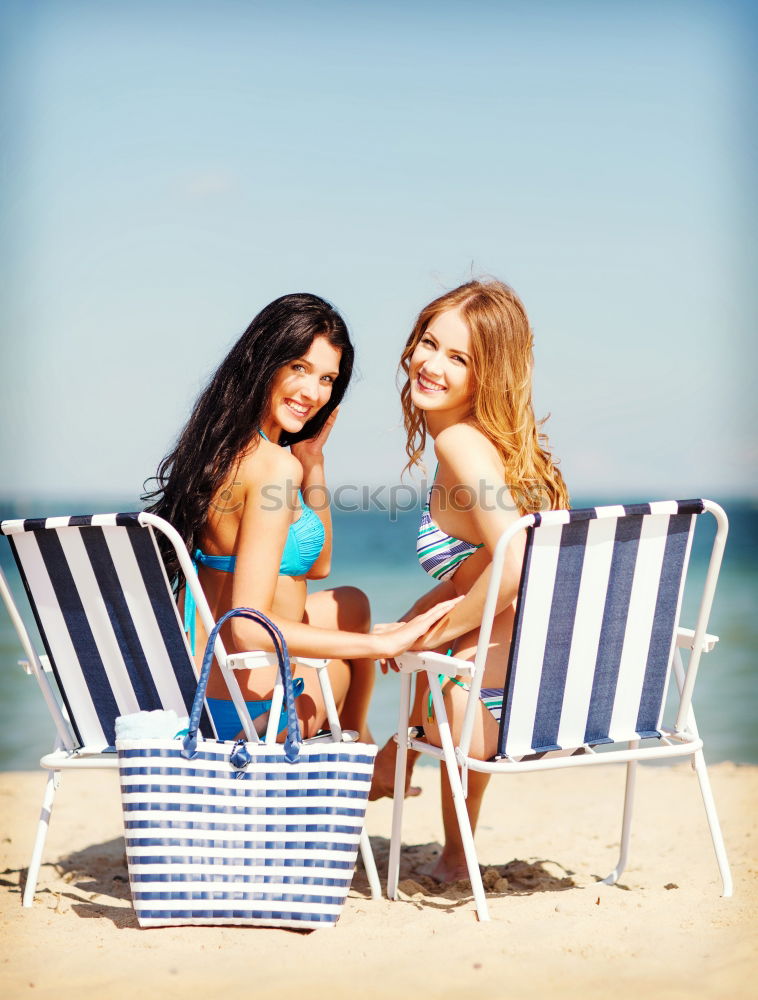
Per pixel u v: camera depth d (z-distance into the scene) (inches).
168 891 98.6
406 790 127.4
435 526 120.7
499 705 106.6
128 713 110.0
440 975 85.7
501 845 149.3
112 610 106.1
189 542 115.2
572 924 97.5
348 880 100.0
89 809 172.2
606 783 197.6
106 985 84.4
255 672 114.5
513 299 119.6
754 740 248.8
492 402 116.6
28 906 109.0
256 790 99.9
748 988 82.4
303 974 86.3
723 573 740.0
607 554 98.8
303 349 118.7
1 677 360.2
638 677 105.3
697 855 137.1
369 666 126.8
